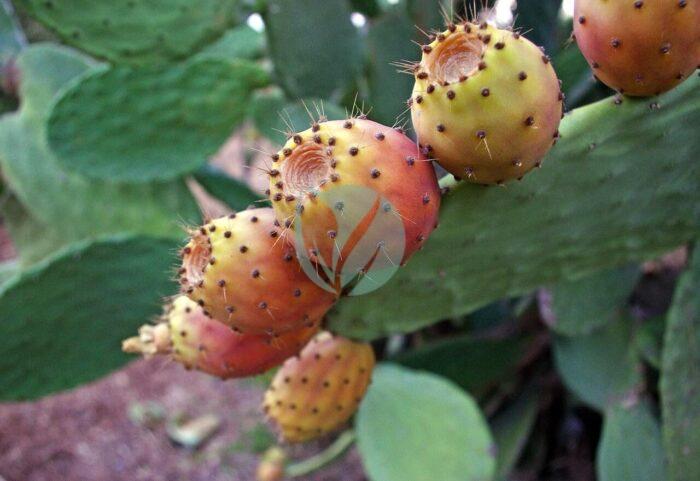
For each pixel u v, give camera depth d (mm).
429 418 391
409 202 166
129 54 419
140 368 822
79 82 417
